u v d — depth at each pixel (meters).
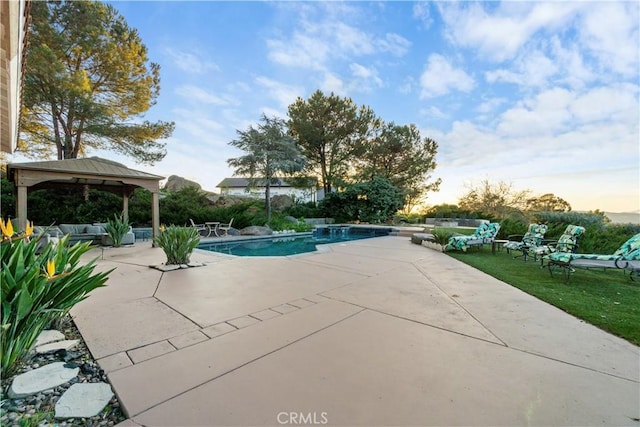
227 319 3.21
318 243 12.31
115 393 1.90
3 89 4.24
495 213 17.58
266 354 2.43
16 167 7.11
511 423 1.64
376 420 1.67
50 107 11.07
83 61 11.81
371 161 21.50
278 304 3.73
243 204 16.16
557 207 16.42
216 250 10.27
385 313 3.41
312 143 20.41
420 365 2.26
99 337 2.73
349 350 2.50
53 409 1.76
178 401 1.82
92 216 12.31
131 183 8.91
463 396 1.88
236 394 1.89
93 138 12.77
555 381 2.05
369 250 8.73
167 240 6.07
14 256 2.20
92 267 2.66
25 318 2.17
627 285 4.73
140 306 3.62
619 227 7.73
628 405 1.79
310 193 24.81
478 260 7.05
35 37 10.30
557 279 5.12
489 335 2.80
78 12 11.09
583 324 3.07
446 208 20.39
